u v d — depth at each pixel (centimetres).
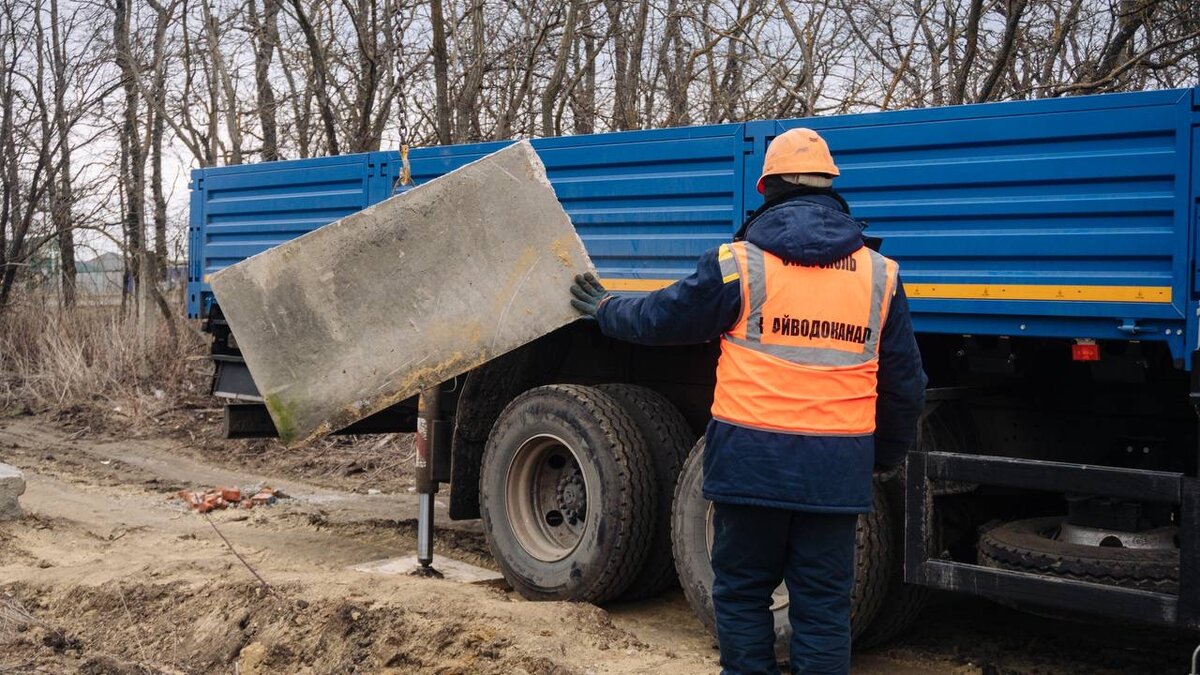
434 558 726
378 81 1505
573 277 497
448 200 510
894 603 501
